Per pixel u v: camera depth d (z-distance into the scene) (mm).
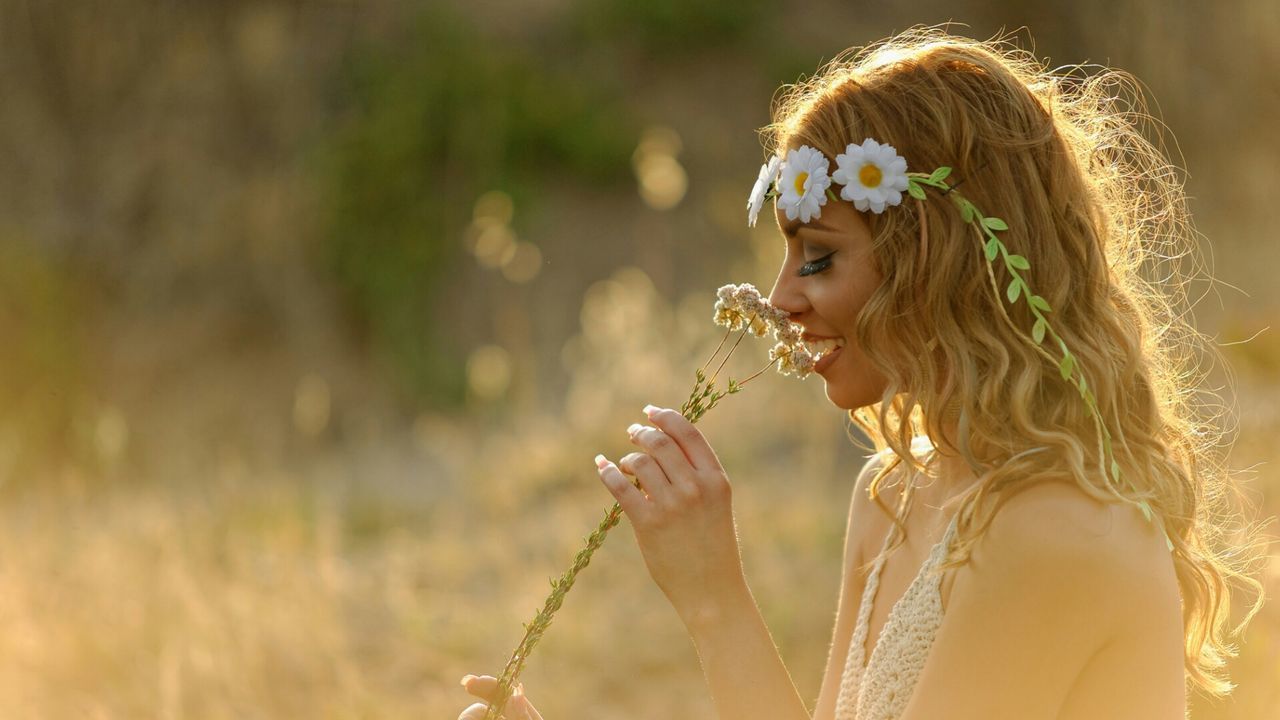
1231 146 11570
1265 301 7590
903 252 1975
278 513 7531
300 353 13773
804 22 15398
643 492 2166
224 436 12711
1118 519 1781
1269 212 10422
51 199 14969
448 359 13422
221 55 15219
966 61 2043
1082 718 1793
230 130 15062
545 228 14164
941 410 1963
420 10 15312
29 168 15047
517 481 8125
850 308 2033
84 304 13961
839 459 7406
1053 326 1950
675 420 2143
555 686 5234
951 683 1808
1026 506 1800
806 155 2016
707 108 14953
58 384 12164
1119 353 1993
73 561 6344
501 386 10258
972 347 1939
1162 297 2369
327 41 15227
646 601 6027
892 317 1980
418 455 11031
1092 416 1909
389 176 14273
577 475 7961
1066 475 1808
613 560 6488
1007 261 1922
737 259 13109
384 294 13844
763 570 5941
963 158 1966
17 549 6332
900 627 2008
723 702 2066
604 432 8250
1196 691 3479
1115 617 1745
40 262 13469
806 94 2211
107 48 15250
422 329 13758
